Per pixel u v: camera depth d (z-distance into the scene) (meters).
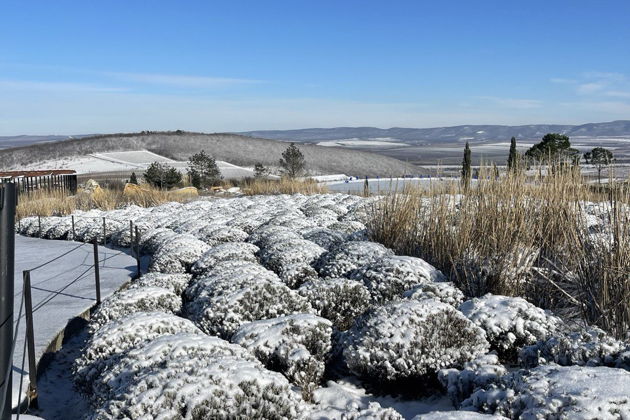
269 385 3.23
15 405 4.02
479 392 3.19
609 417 2.55
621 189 4.78
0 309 2.58
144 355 3.63
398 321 4.16
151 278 6.73
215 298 5.11
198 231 10.80
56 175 24.12
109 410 3.05
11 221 2.61
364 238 8.35
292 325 4.37
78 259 10.62
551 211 5.93
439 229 6.79
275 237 8.32
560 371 3.02
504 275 5.62
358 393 4.19
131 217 15.45
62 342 5.86
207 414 2.95
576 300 4.92
